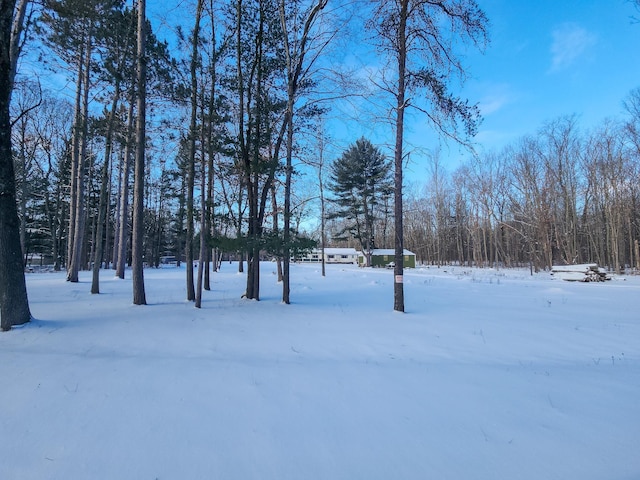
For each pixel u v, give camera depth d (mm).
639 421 3246
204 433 2906
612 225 32000
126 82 9266
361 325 7477
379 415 3279
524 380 4266
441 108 9242
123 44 9102
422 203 55188
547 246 34375
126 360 4742
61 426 2988
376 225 56188
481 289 16109
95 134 10984
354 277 23828
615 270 31188
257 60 10469
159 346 5520
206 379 4086
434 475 2418
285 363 4758
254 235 10188
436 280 21516
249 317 8188
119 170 27516
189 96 9281
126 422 3066
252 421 3119
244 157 10367
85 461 2520
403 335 6598
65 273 26938
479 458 2627
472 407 3484
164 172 16531
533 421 3219
